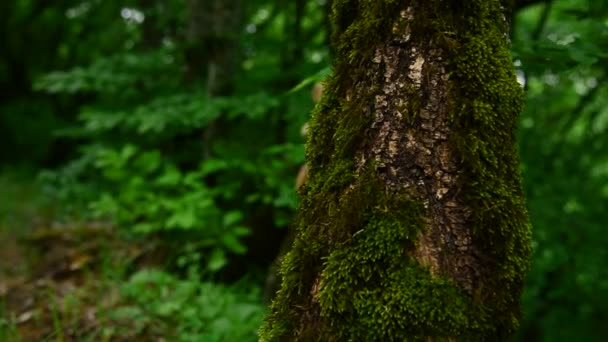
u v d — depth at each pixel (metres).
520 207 1.47
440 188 1.42
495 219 1.42
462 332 1.37
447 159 1.43
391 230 1.39
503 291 1.43
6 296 3.88
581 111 5.32
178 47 5.52
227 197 4.54
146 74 5.63
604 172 5.89
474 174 1.42
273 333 1.51
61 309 3.55
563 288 4.97
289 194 3.96
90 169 6.91
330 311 1.42
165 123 4.64
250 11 6.54
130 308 3.35
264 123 5.41
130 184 4.68
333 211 1.47
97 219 5.91
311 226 1.51
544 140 5.20
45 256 4.79
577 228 4.55
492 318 1.41
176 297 3.54
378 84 1.47
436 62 1.45
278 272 1.59
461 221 1.42
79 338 3.16
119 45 10.83
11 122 12.66
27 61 14.25
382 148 1.45
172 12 6.78
